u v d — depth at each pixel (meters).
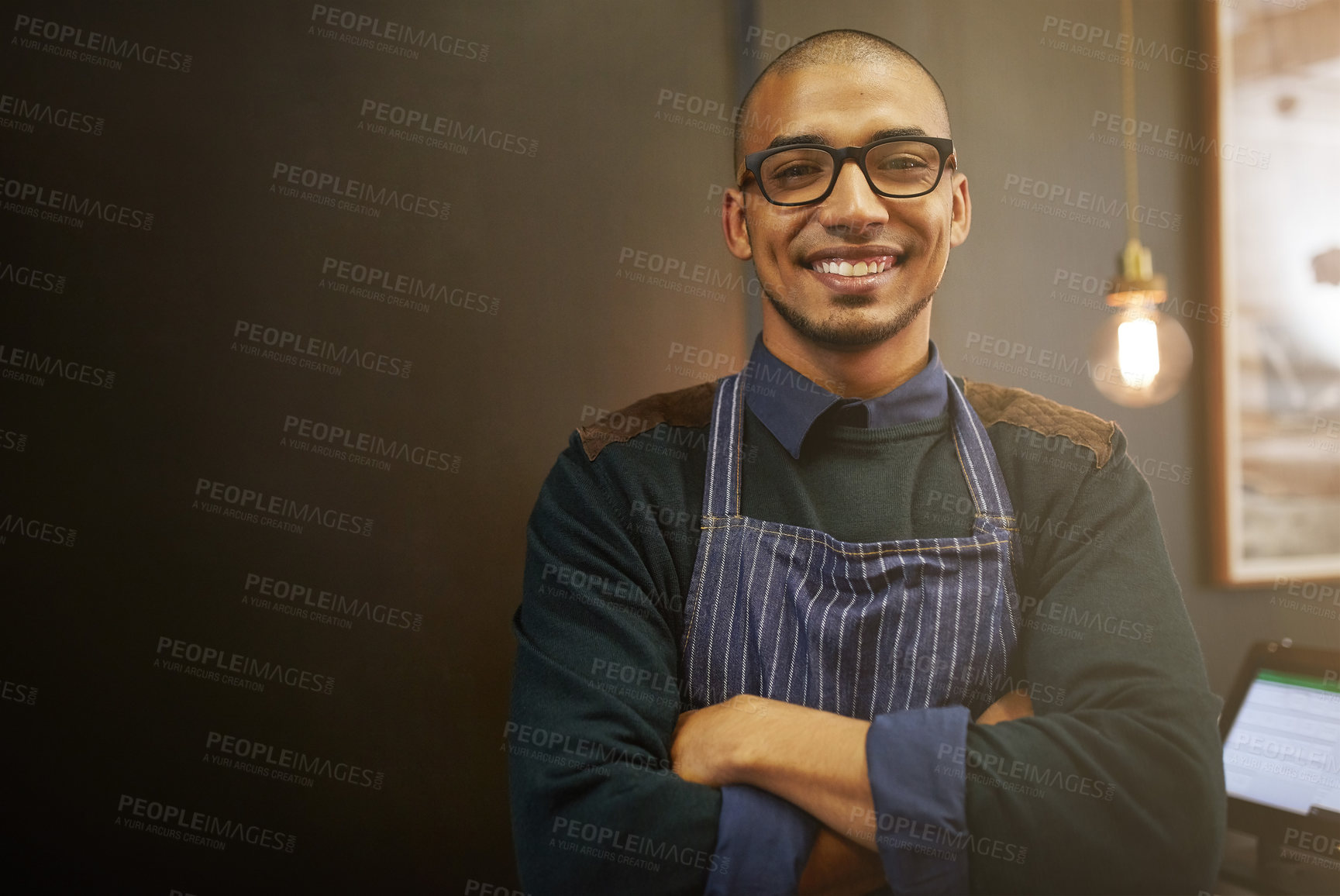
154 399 1.66
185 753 1.63
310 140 1.74
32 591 1.60
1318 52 2.34
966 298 2.00
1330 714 1.41
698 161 1.89
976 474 1.32
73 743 1.59
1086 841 1.02
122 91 1.68
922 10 2.00
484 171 1.80
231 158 1.71
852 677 1.23
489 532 1.76
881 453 1.33
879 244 1.32
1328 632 2.27
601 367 1.82
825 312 1.33
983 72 2.05
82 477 1.63
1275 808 1.42
